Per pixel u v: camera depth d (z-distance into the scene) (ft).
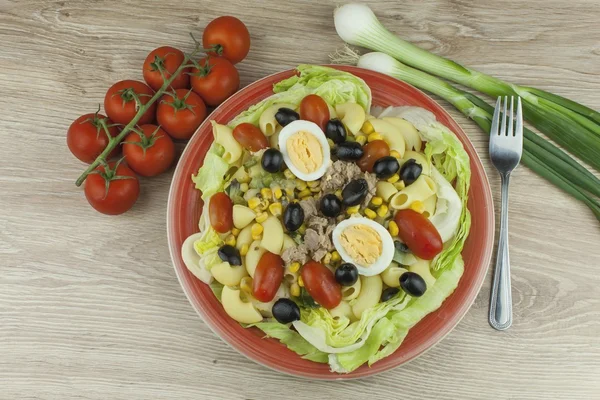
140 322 2.35
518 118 2.34
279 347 2.21
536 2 2.52
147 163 2.32
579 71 2.48
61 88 2.49
